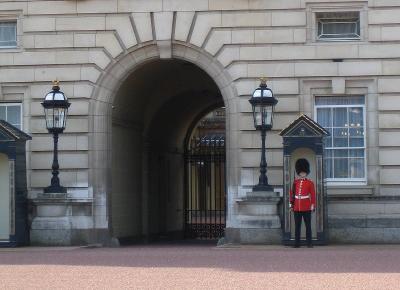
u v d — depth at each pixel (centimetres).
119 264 2266
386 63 3055
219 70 3108
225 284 1831
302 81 3077
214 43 3105
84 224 3088
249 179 3062
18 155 2972
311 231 2842
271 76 3081
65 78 3169
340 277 1936
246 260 2333
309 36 3080
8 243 2941
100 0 3159
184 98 4019
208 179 4572
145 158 3716
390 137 3048
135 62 3158
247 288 1766
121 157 3384
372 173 3050
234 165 3078
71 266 2230
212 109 4447
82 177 3141
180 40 3120
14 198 2941
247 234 2938
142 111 3647
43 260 2412
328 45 3072
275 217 2931
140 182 3659
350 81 3066
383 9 3066
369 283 1833
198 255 2506
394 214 3020
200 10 3114
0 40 3234
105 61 3158
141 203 3675
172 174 4219
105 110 3166
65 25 3172
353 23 3112
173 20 3127
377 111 3058
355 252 2570
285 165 2866
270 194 2930
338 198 3034
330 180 3091
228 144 3098
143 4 3141
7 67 3194
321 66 3069
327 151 3098
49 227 3014
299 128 2858
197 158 4422
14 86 3189
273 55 3083
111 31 3159
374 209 3030
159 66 3403
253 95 2962
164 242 3712
